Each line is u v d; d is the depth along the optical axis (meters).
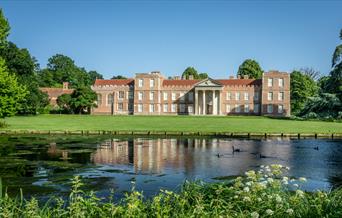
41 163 24.59
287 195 9.00
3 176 20.06
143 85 110.12
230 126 58.91
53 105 117.06
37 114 91.56
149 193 16.45
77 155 28.61
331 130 51.97
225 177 20.19
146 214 7.88
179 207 8.33
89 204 8.09
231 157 28.25
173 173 21.38
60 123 63.47
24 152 29.98
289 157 28.41
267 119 77.69
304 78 116.38
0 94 50.72
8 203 8.39
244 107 107.12
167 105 110.00
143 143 38.22
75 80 183.12
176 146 35.66
